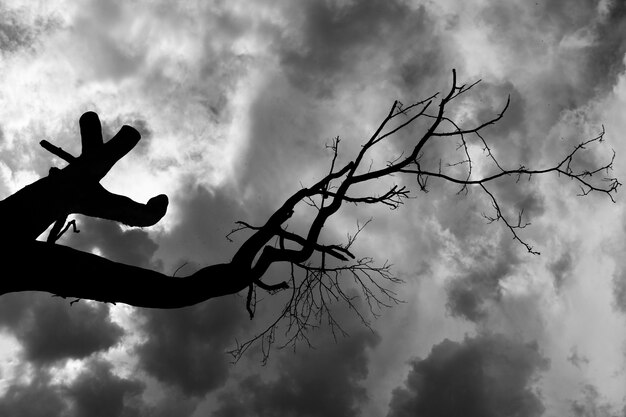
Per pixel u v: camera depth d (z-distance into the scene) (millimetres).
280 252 5527
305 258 5648
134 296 4773
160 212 6266
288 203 5609
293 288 6172
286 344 6547
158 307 4941
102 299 4801
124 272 4773
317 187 5785
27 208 4910
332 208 5746
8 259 4406
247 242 5391
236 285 5234
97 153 5555
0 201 4953
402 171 6188
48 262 4523
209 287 5070
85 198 5512
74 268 4590
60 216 5273
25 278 4496
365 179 5895
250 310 5750
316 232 5668
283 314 6270
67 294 4723
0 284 4465
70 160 5609
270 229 5445
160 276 4941
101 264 4719
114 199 5781
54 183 5219
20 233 4770
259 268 5426
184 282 4988
